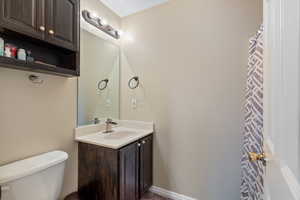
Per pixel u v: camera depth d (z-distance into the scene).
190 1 1.72
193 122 1.71
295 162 0.38
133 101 2.10
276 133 0.57
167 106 1.87
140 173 1.70
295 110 0.39
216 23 1.58
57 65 1.42
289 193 0.41
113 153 1.38
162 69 1.90
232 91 1.52
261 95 1.13
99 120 1.92
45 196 1.10
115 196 1.36
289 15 0.43
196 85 1.69
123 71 2.18
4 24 0.92
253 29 1.42
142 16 2.04
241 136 1.47
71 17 1.32
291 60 0.42
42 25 1.11
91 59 1.81
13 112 1.13
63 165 1.26
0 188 0.91
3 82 1.08
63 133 1.48
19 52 1.07
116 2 1.92
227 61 1.54
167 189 1.86
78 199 1.48
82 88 1.70
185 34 1.75
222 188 1.57
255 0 1.42
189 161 1.74
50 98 1.37
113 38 2.11
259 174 1.02
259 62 1.14
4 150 1.09
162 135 1.90
